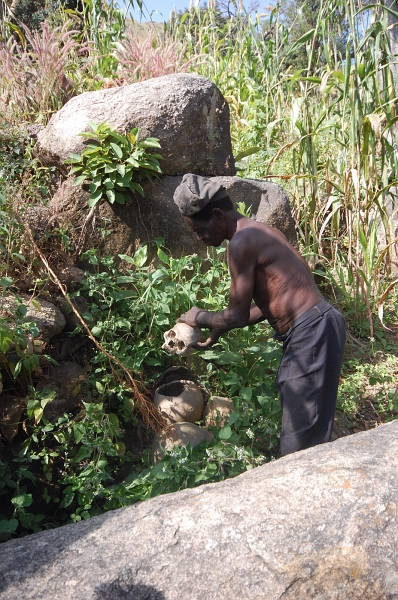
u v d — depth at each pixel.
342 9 5.21
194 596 1.85
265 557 1.90
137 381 3.78
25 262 4.01
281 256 3.16
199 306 4.37
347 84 4.91
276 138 6.86
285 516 1.99
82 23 7.89
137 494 3.22
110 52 7.02
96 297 4.17
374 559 1.89
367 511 1.99
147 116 4.55
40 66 6.01
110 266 4.36
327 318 3.17
